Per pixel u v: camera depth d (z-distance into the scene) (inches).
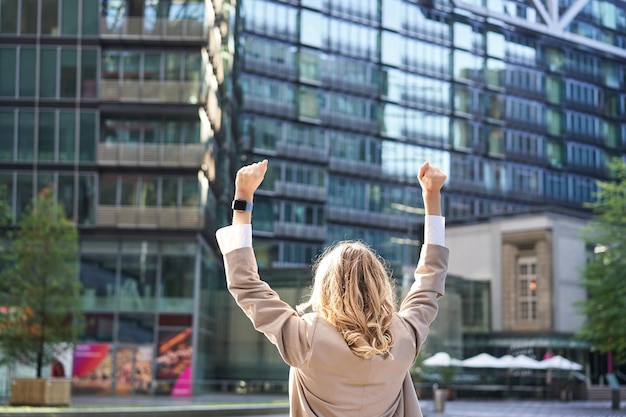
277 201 2687.0
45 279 1195.9
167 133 1692.9
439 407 1428.4
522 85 3191.4
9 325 1162.6
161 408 881.5
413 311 112.7
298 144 2748.5
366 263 106.4
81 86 1694.1
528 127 3191.4
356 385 104.3
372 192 2977.4
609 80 3277.6
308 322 105.2
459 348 2288.4
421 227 3011.8
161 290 1685.5
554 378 2245.3
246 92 2659.9
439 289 116.6
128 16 1689.2
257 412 957.2
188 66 1690.5
